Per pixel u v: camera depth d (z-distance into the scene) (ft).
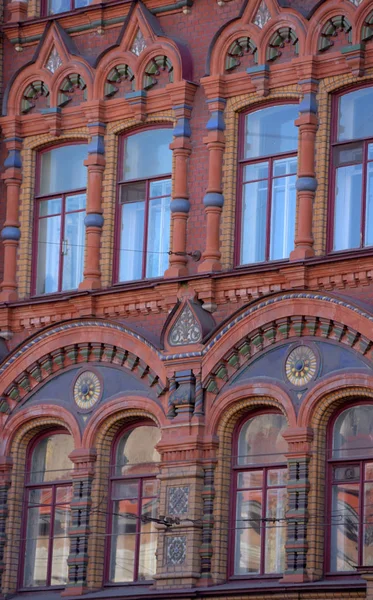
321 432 182.91
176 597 185.68
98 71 202.90
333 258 182.70
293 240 189.57
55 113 204.95
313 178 187.42
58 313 201.57
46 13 211.20
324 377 182.09
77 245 204.54
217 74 194.80
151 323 195.42
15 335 204.95
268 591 180.14
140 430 196.34
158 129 200.44
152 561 192.95
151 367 192.85
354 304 180.34
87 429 196.54
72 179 206.18
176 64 197.57
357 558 179.63
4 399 202.28
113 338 195.72
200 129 196.24
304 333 184.03
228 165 193.98
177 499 188.55
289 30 191.21
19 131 208.54
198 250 193.77
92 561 194.80
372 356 179.63
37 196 207.72
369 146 186.19
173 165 196.75
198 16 199.00
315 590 177.27
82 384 198.18
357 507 180.75
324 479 182.39
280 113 192.65
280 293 184.24
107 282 199.82
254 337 186.29
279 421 187.01
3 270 206.80
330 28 188.96
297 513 181.27
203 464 188.14
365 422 181.78
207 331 189.06
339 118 188.55
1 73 211.41
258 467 187.11
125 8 204.33
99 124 202.59
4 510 201.05
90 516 195.72
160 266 197.88
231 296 189.88
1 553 200.64
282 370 184.85
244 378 187.11
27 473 202.28
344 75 187.62
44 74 206.90
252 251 192.03
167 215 198.49
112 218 201.26
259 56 192.44
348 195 186.60
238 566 186.50
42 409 199.93
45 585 199.00
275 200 191.52
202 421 188.55
